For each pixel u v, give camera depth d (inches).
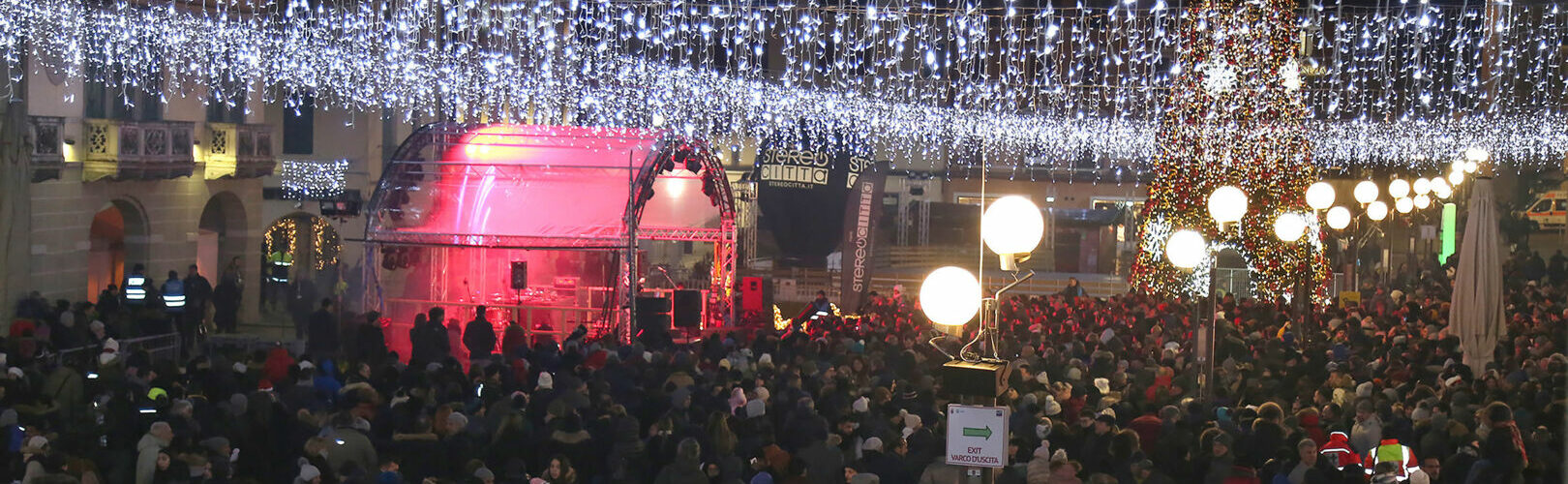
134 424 537.3
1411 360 697.0
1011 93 1993.1
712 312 1184.8
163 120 1209.4
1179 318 962.1
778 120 2047.2
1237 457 479.2
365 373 657.0
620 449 508.1
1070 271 2129.7
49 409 567.8
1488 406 514.6
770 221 2049.7
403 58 1519.4
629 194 1007.6
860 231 1269.7
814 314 1212.5
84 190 1138.0
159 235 1229.1
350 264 1626.5
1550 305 1065.5
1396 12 2079.2
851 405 576.7
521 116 1710.1
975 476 354.6
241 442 527.5
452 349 989.8
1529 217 2110.0
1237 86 1347.2
